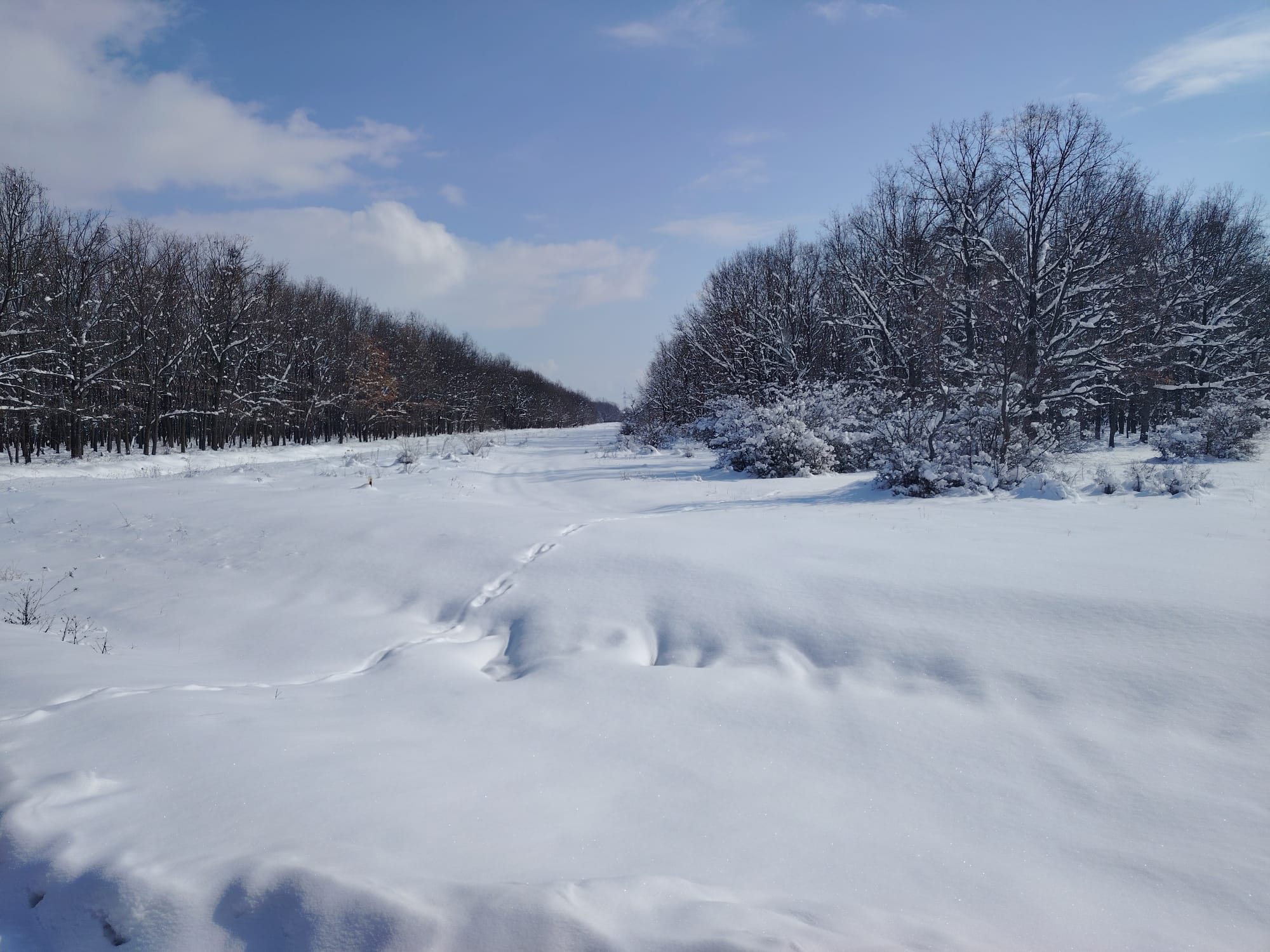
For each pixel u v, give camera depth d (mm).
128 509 13984
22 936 2932
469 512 13039
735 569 8227
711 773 4504
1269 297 37906
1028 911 3195
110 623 8250
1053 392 23828
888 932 2852
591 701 5629
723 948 2514
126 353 34031
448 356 79562
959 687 5551
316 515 12688
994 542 9195
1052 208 27484
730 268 52344
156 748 4246
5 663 5859
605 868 3314
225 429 43188
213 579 9805
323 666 6879
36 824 3406
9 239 28516
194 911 2850
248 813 3531
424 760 4449
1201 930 3100
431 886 2889
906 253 34219
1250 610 6051
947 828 3916
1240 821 3889
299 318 49594
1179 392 34938
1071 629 6090
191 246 41000
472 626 7828
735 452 22266
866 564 8148
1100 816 4016
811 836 3793
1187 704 5000
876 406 22719
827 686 5773
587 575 8570
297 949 2678
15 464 27281
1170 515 11367
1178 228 39156
